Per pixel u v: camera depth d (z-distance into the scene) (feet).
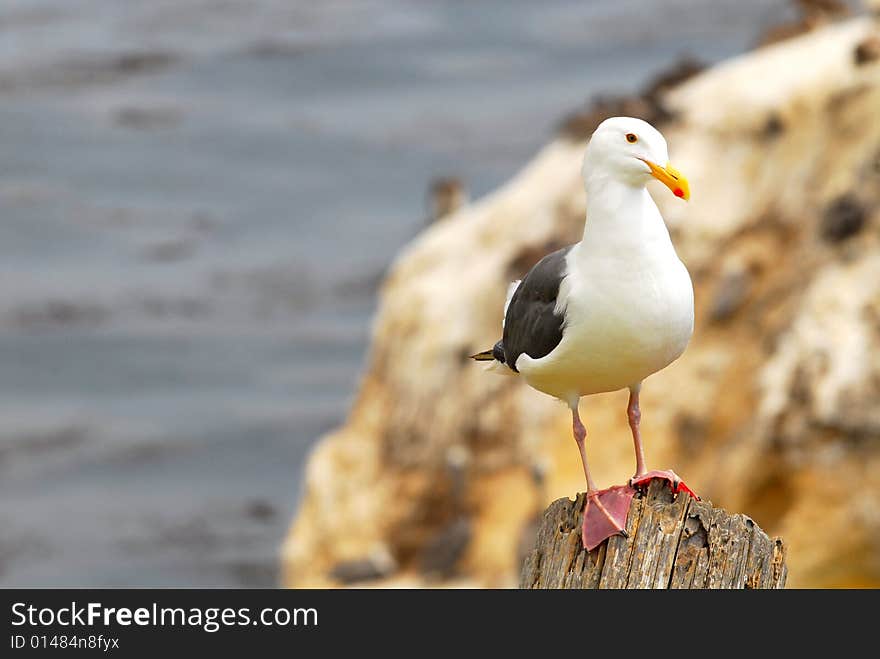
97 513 100.42
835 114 64.90
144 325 131.34
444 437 71.26
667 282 26.30
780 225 63.82
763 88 67.87
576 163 72.64
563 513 26.99
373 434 75.46
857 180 61.77
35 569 93.66
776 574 25.32
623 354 26.68
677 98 71.46
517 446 68.08
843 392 56.03
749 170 66.08
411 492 72.13
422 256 76.89
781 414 57.36
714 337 62.95
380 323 77.36
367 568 70.23
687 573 25.22
